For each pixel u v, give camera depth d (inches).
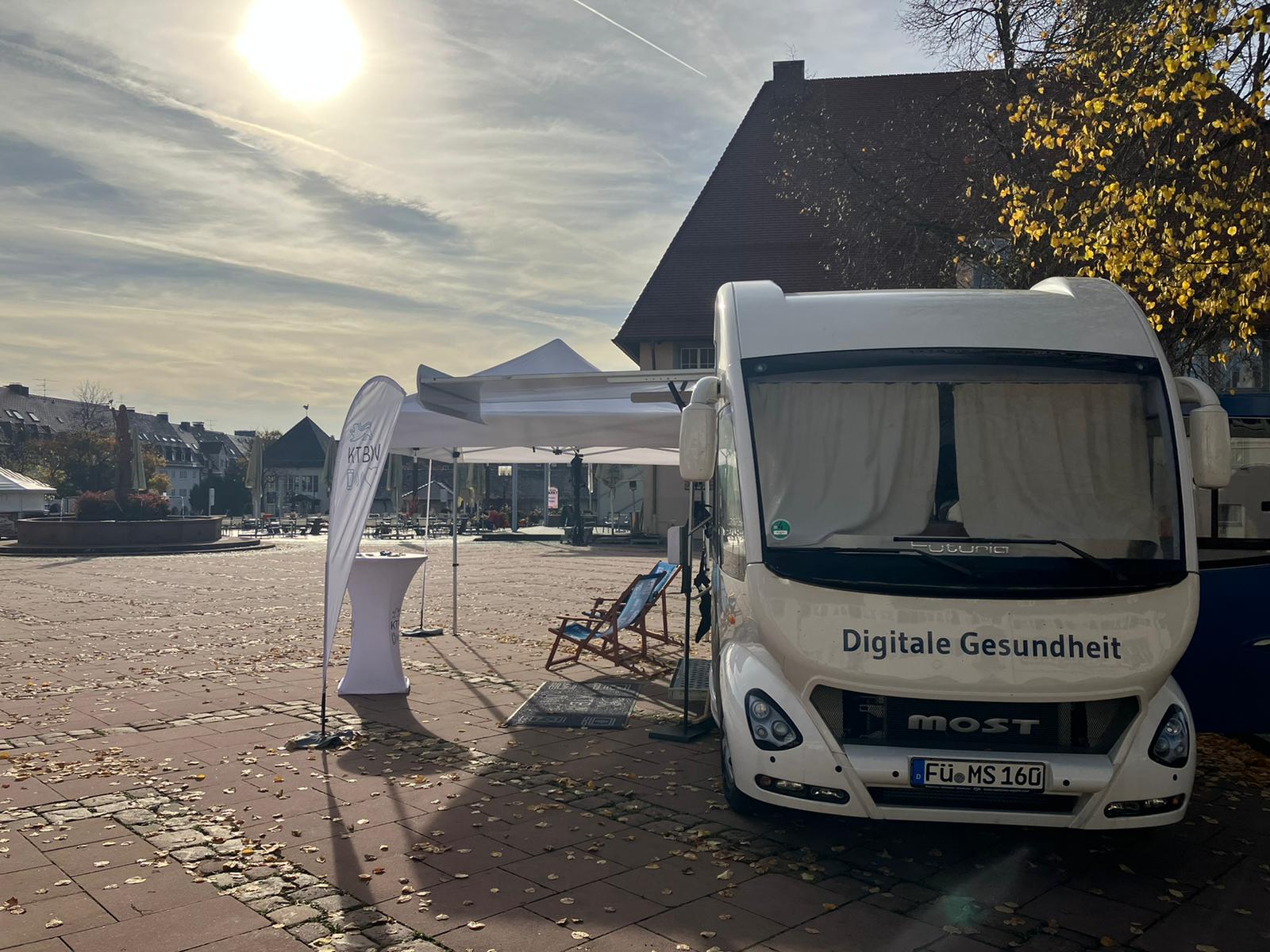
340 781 241.1
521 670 385.4
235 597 666.8
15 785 237.5
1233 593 251.0
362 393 283.4
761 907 171.8
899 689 179.2
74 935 159.0
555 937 159.6
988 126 519.5
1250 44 321.7
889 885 181.8
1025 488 189.9
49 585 751.7
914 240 574.9
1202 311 341.7
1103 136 368.5
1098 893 179.3
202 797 228.1
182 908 169.2
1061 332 205.6
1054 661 177.5
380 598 339.0
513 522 1626.5
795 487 194.1
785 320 212.8
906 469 192.9
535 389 354.9
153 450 2869.1
